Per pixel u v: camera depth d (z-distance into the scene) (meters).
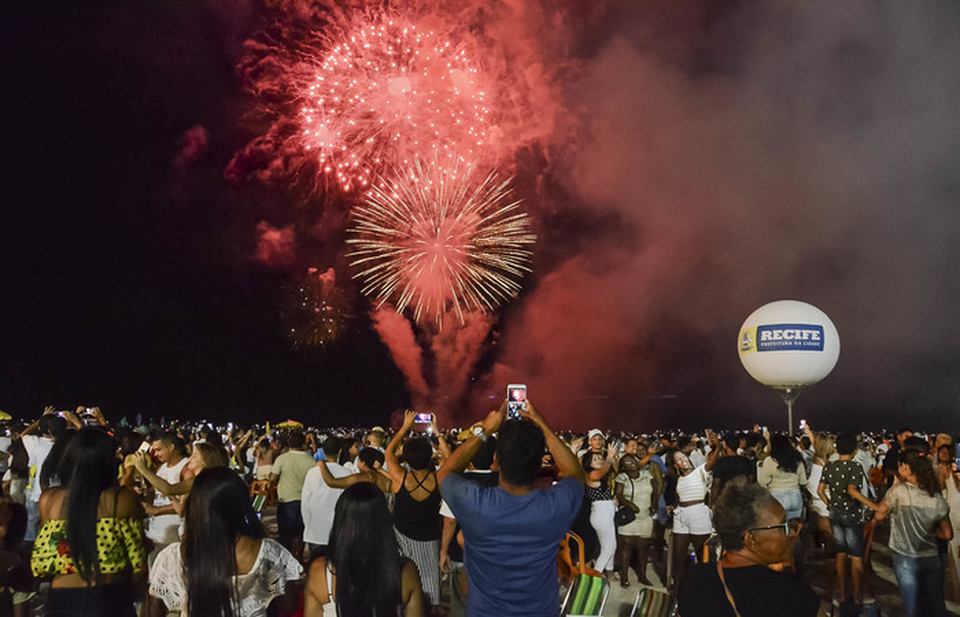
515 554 3.57
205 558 3.70
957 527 8.73
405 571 3.70
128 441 8.30
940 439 9.73
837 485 8.59
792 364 16.02
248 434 15.95
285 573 3.93
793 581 3.29
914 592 6.88
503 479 3.72
